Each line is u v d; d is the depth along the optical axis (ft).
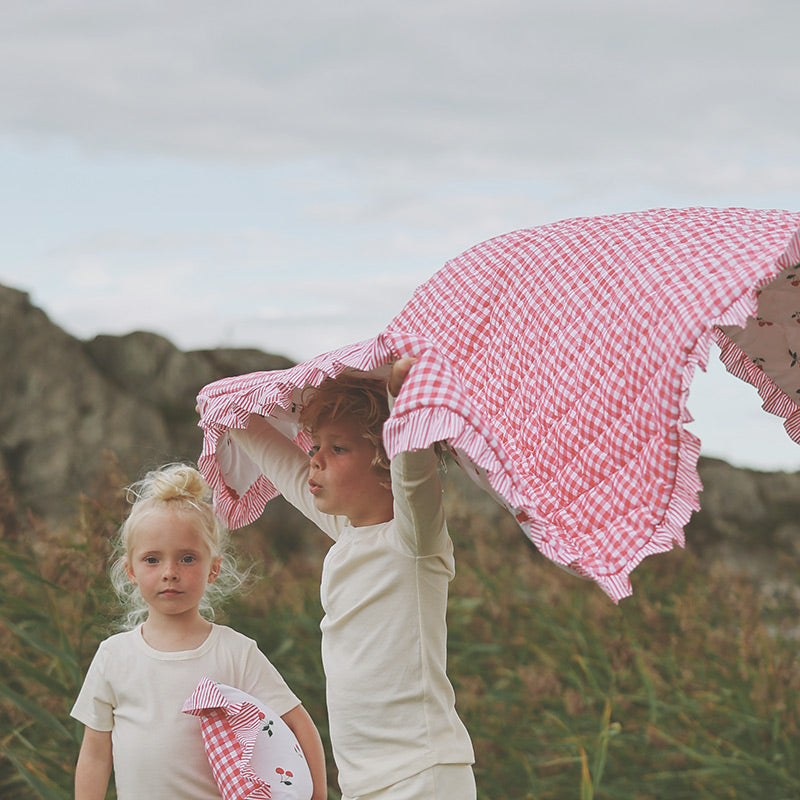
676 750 14.53
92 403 29.60
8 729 11.66
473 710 15.14
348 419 7.22
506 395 6.86
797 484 31.81
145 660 7.64
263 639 14.87
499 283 7.28
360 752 7.11
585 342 6.47
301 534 28.40
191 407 31.63
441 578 7.23
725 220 6.66
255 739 7.24
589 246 6.84
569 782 14.42
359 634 7.16
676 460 5.75
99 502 12.02
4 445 28.02
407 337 6.39
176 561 7.68
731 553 27.96
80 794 7.69
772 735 14.29
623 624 16.83
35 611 11.82
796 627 17.58
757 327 8.09
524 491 6.16
